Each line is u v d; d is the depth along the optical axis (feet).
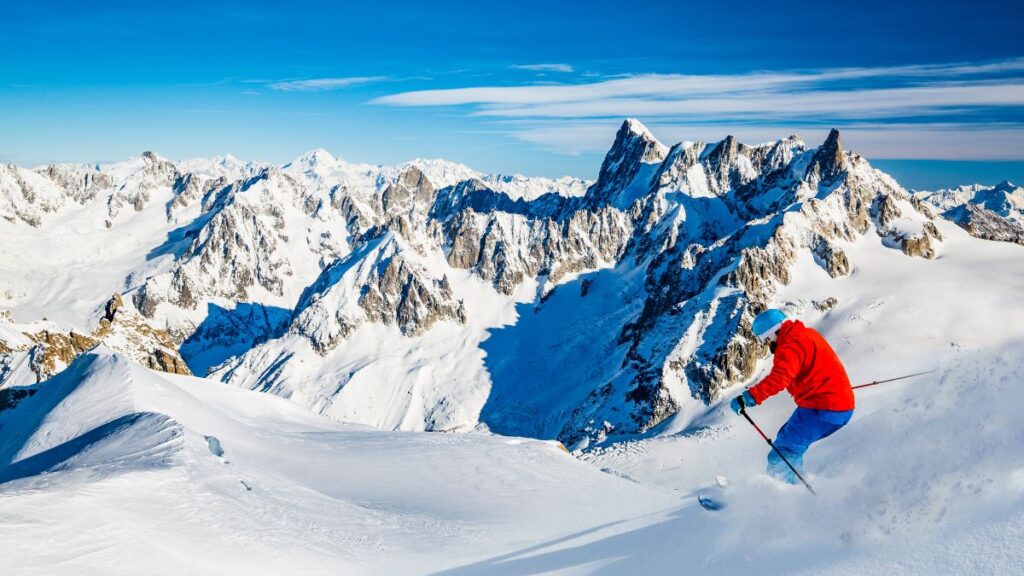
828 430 25.21
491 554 48.73
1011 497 15.89
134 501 43.32
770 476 25.43
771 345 28.94
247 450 110.22
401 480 97.50
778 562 19.95
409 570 46.06
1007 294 514.27
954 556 14.90
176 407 117.91
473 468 106.52
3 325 397.19
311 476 96.53
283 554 44.65
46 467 84.02
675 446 403.34
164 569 34.50
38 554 30.71
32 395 171.12
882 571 16.07
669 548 26.53
